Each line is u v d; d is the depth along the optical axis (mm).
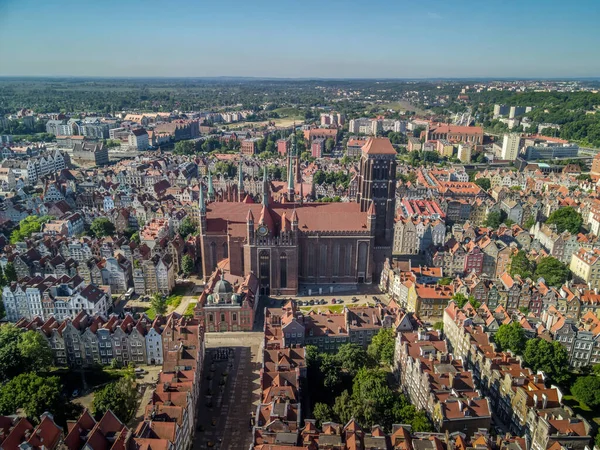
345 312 186750
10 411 138625
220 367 176875
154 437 121688
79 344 176625
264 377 146875
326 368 159625
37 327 177625
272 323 187125
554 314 192375
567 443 126125
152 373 173625
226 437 142625
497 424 149500
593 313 195875
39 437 118438
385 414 138750
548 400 137000
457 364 152125
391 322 184625
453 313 189625
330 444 116625
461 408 131875
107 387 145125
